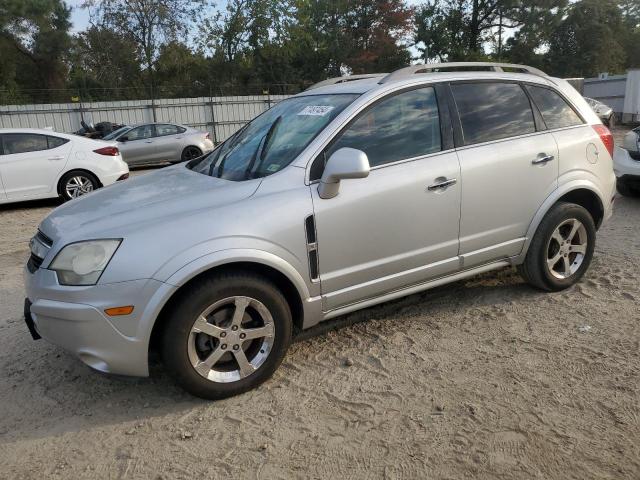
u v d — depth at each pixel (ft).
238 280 10.25
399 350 12.31
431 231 12.39
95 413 10.48
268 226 10.46
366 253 11.66
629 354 11.60
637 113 91.61
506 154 13.26
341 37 146.30
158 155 54.08
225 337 10.38
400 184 11.82
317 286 11.21
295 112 13.15
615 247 19.01
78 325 9.66
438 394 10.52
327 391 10.82
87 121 79.92
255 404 10.49
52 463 9.11
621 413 9.66
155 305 9.63
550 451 8.79
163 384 11.40
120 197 11.69
